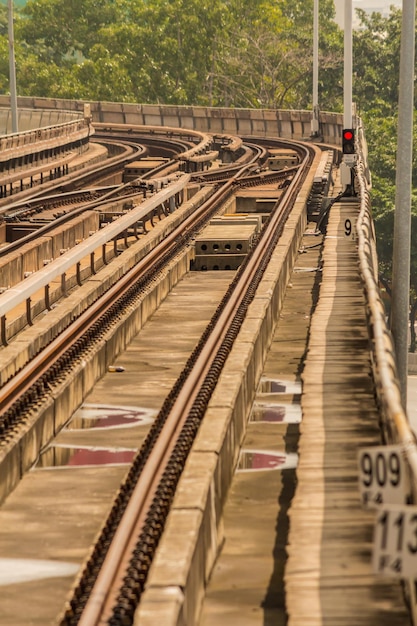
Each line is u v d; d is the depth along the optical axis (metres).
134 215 70.44
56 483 32.94
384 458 19.41
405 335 48.09
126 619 20.73
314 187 99.38
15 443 32.69
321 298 52.09
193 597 22.45
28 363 40.19
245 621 23.00
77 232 79.38
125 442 36.62
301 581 23.06
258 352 43.16
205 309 58.72
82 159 156.88
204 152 163.50
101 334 46.72
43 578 26.48
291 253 69.06
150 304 56.81
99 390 43.16
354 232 72.25
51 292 59.09
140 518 25.30
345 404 34.56
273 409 39.44
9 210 89.69
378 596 22.44
